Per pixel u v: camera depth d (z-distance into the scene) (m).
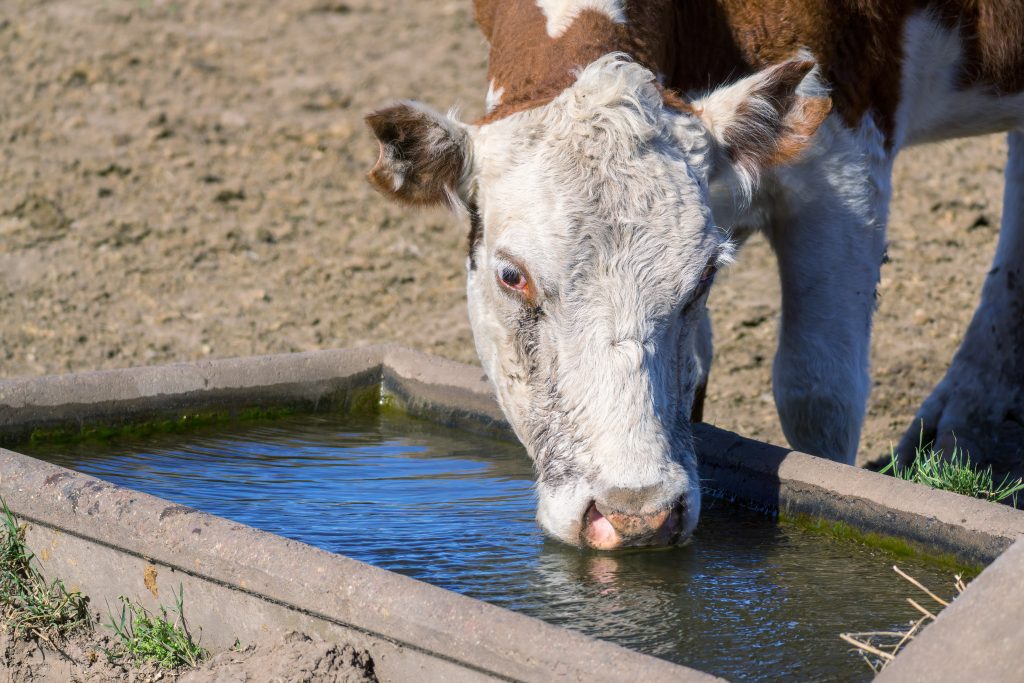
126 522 4.20
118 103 13.53
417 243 10.55
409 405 6.24
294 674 3.66
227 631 4.05
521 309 4.42
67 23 16.30
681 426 4.41
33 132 12.64
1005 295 6.48
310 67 14.92
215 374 5.99
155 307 9.14
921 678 3.14
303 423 6.13
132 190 11.38
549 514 4.32
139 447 5.70
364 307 9.24
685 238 4.32
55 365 8.10
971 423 6.47
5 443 5.52
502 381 4.62
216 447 5.74
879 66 5.59
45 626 4.38
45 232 10.44
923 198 11.19
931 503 4.45
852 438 5.68
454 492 5.15
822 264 5.55
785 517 4.87
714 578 4.33
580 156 4.37
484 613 3.49
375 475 5.38
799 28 5.40
